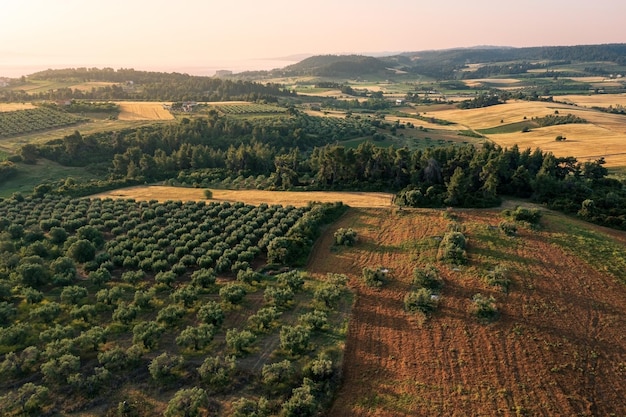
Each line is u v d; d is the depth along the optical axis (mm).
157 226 81875
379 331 50562
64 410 39406
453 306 54125
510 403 40094
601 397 40750
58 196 104188
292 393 40969
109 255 68438
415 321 51875
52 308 52719
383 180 102438
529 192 89438
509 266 61531
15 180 129000
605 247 65562
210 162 143750
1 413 38656
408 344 48094
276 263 67312
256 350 47625
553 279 58312
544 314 51719
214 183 118500
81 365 45344
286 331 48562
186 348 48000
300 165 121688
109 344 48938
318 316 51656
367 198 93625
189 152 147250
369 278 60281
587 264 61500
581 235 69188
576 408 39531
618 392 41250
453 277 60219
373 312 54250
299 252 69625
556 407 39656
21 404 39062
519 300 54344
